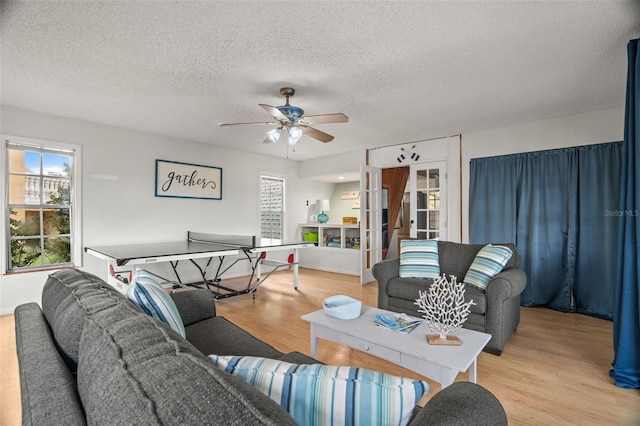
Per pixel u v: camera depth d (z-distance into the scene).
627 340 2.05
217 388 0.56
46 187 3.76
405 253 3.35
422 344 1.77
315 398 0.73
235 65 2.51
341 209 7.39
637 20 1.93
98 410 0.61
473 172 4.42
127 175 4.29
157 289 1.46
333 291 4.58
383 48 2.26
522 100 3.27
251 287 4.79
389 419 0.71
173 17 1.91
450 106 3.44
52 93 3.07
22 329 1.18
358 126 4.21
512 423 1.70
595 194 3.52
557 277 3.74
